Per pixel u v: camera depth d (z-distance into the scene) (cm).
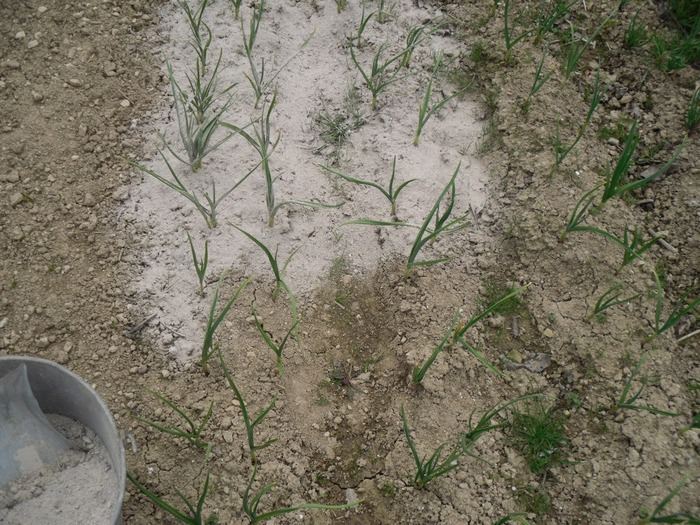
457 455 221
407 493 220
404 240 268
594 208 273
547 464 226
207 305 248
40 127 277
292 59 308
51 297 245
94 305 246
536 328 253
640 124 298
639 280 261
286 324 249
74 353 236
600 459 226
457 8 326
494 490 221
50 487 200
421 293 258
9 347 235
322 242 267
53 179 267
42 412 209
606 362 244
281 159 280
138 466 217
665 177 285
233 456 221
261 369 239
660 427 229
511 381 242
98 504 198
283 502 216
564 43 318
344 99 300
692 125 294
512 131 292
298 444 227
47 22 300
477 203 279
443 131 293
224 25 309
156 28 308
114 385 232
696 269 266
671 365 244
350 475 224
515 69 308
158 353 239
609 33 321
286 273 258
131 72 295
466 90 305
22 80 286
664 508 215
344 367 244
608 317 252
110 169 273
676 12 322
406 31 319
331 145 288
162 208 266
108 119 282
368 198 275
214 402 230
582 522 216
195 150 266
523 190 279
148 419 226
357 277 262
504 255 269
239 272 256
